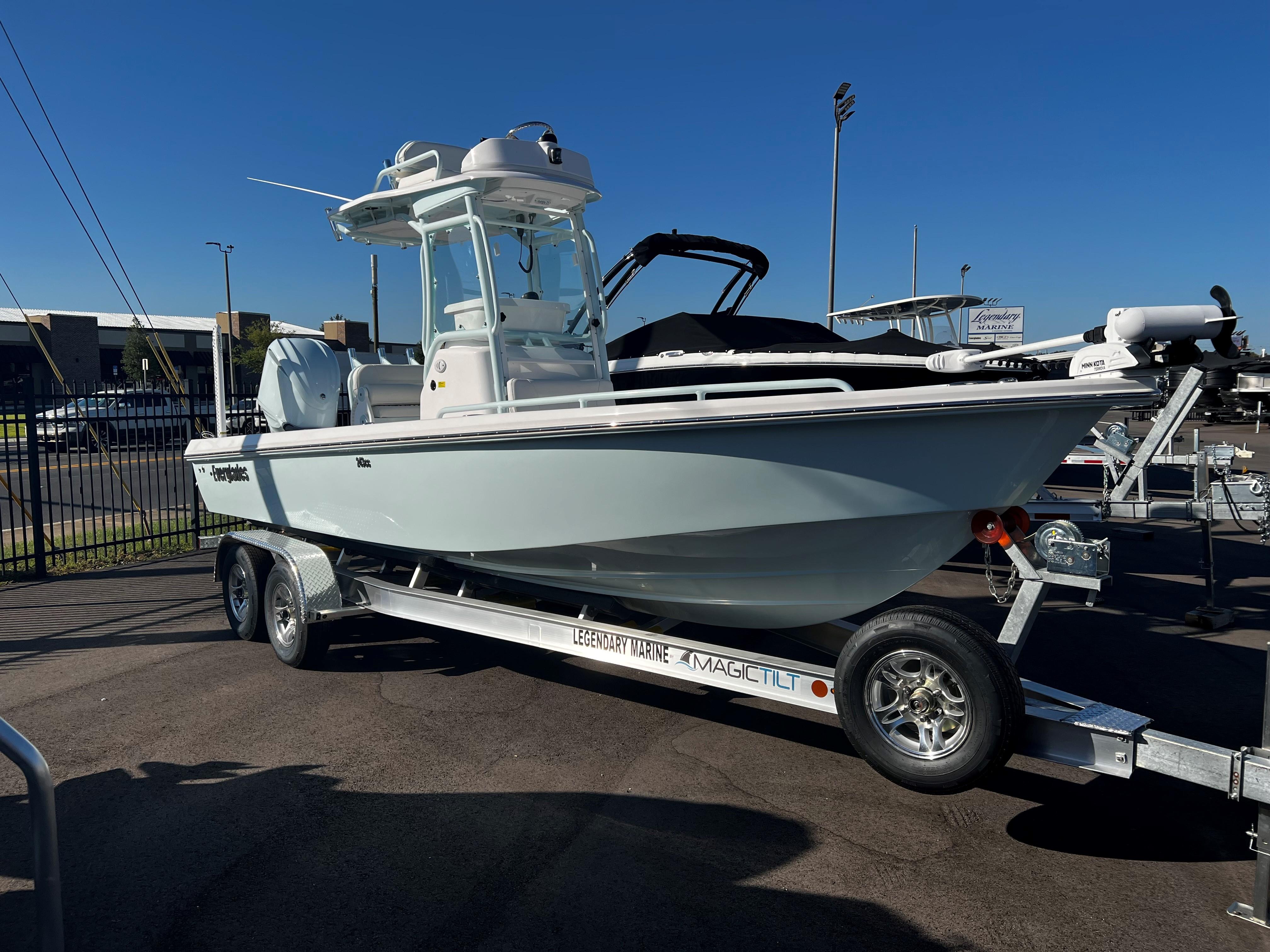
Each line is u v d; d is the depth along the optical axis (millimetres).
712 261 6961
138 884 2641
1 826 3062
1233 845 2844
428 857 2781
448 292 4648
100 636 5672
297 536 6164
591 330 4930
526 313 4648
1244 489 5469
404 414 5297
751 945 2301
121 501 8984
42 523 7930
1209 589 5566
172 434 9469
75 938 2369
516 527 3846
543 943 2316
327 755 3629
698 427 3152
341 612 4730
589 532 3633
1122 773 2590
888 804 3143
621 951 2281
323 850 2832
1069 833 2920
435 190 4504
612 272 6809
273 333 46875
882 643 2910
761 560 3494
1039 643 5176
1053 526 3014
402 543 4434
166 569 8219
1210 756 2430
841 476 3100
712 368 6012
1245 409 19703
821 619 3734
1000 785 3301
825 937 2336
